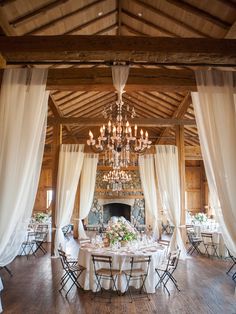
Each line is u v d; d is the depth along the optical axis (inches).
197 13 184.4
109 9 217.8
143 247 223.9
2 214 155.6
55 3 181.2
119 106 249.4
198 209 613.9
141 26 233.9
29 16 180.7
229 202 163.0
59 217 324.2
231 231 162.1
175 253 217.3
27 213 172.1
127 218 544.7
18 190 160.6
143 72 189.3
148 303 182.4
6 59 177.0
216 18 183.3
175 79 189.0
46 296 193.8
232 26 180.4
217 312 168.6
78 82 188.1
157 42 170.9
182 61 178.7
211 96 174.1
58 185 331.9
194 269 263.4
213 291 203.6
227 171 165.0
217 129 169.0
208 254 323.6
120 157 298.2
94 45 169.2
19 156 164.1
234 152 165.9
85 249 214.7
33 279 231.6
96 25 229.0
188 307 175.8
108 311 170.1
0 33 178.1
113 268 201.5
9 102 168.6
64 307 175.5
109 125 263.4
